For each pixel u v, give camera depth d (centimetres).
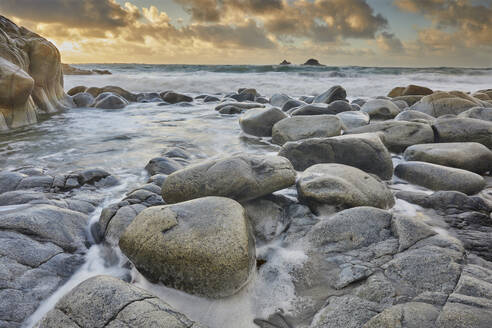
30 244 240
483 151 434
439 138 532
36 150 587
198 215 237
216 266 207
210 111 1072
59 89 1130
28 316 196
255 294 219
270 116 671
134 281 236
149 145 626
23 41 951
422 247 237
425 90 1149
